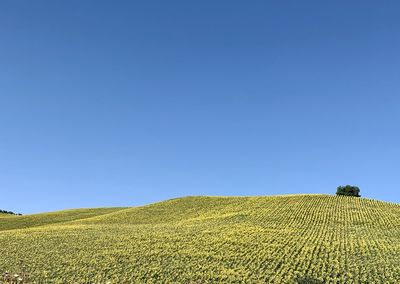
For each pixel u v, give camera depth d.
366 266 40.53
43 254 45.75
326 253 45.00
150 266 41.06
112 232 58.44
